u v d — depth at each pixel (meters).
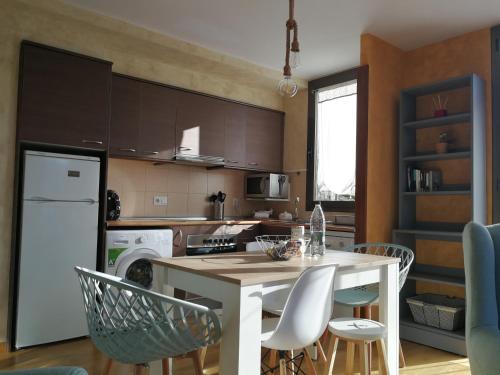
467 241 1.83
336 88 4.70
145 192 4.32
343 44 3.85
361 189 3.53
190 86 4.41
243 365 1.59
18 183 3.04
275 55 4.19
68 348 3.05
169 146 4.15
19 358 2.85
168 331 1.51
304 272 1.65
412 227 3.74
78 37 3.48
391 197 3.74
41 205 3.08
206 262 2.00
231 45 3.94
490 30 3.43
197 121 4.39
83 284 1.72
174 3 3.16
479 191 3.22
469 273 1.80
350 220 4.35
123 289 1.54
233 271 1.76
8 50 3.06
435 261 3.66
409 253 2.99
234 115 4.74
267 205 5.38
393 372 2.34
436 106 3.68
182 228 3.93
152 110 4.04
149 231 3.60
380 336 1.96
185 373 2.63
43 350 3.00
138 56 4.00
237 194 5.11
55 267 3.13
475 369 1.63
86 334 3.27
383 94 3.71
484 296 1.74
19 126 3.05
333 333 2.04
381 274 2.34
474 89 3.21
